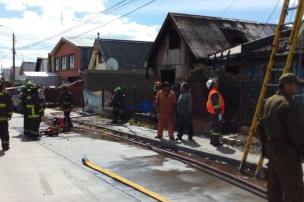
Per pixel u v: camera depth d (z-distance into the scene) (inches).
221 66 570.3
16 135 506.6
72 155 355.6
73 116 767.7
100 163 320.2
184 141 408.8
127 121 633.6
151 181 261.3
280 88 170.2
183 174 281.0
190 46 659.4
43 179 264.7
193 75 488.4
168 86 428.1
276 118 164.9
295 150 163.3
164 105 427.2
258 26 805.9
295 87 167.0
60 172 285.7
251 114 381.4
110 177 270.1
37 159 335.3
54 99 1137.4
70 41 1472.7
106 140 461.1
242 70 389.4
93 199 219.5
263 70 364.5
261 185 244.1
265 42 419.5
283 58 337.1
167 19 729.0
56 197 223.0
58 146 410.6
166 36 752.3
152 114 554.3
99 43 1244.5
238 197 223.5
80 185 249.6
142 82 954.1
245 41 734.5
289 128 161.2
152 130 514.9
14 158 339.0
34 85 481.1
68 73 1508.4
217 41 697.0
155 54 791.1
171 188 243.6
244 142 362.9
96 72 905.5
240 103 393.7
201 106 445.4
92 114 779.4
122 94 621.3
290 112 161.0
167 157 347.3
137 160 333.7
